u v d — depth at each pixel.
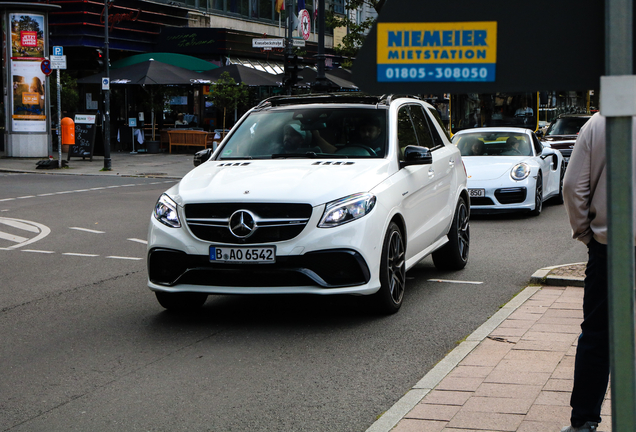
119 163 27.36
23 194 17.50
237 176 6.52
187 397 4.58
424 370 5.04
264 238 6.04
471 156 14.16
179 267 6.24
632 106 1.68
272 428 4.04
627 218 1.73
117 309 6.95
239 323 6.40
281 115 7.64
